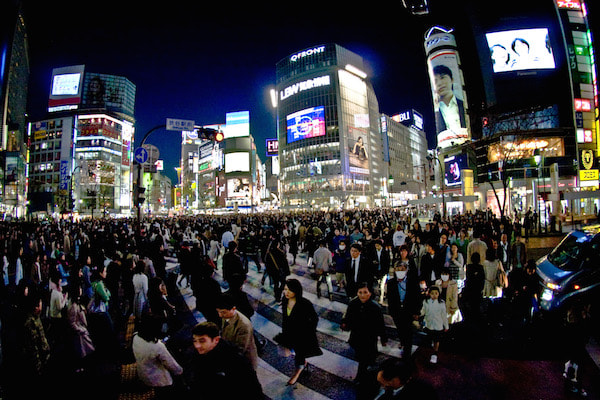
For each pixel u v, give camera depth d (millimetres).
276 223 22531
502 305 8016
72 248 17406
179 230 22266
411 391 2098
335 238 12281
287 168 106188
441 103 60688
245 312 5500
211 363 2818
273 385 4773
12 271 14125
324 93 102312
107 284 7910
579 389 4223
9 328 7094
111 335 6102
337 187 96812
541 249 15375
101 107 118250
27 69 112312
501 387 4457
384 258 8555
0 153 67312
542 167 37781
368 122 110500
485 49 47656
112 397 4504
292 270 13047
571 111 42531
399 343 6086
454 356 5426
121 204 112125
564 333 4531
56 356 5859
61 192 49938
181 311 8383
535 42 46219
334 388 4637
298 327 4777
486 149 41625
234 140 114500
